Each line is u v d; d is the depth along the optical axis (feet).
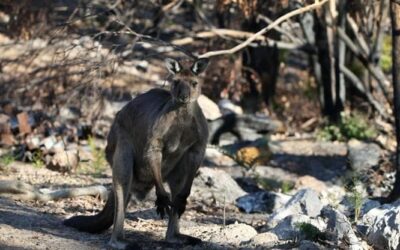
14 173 43.11
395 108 39.55
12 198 34.86
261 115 66.64
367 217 32.17
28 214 31.68
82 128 55.83
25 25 56.29
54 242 27.43
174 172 28.58
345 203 38.19
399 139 39.32
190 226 32.40
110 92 58.75
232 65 68.59
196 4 62.95
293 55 87.10
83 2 57.88
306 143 62.49
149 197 38.60
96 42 53.93
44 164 46.65
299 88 76.48
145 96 28.22
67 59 51.47
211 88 69.67
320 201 33.55
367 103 70.18
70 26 53.98
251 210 39.88
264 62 71.51
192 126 27.14
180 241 28.09
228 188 42.57
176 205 27.96
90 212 33.78
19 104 55.88
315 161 56.65
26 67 55.57
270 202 40.11
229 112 64.34
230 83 69.36
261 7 57.62
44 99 54.44
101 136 57.31
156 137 26.96
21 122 53.16
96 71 52.08
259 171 52.54
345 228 29.30
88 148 53.16
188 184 27.81
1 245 26.48
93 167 47.42
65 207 34.50
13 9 56.44
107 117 59.62
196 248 27.66
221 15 66.13
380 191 45.52
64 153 45.80
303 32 67.62
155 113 27.17
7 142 51.98
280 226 29.58
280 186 48.96
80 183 41.52
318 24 67.67
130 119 27.99
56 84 54.08
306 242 27.48
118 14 56.24
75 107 56.29
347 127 63.93
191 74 27.22
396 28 39.34
